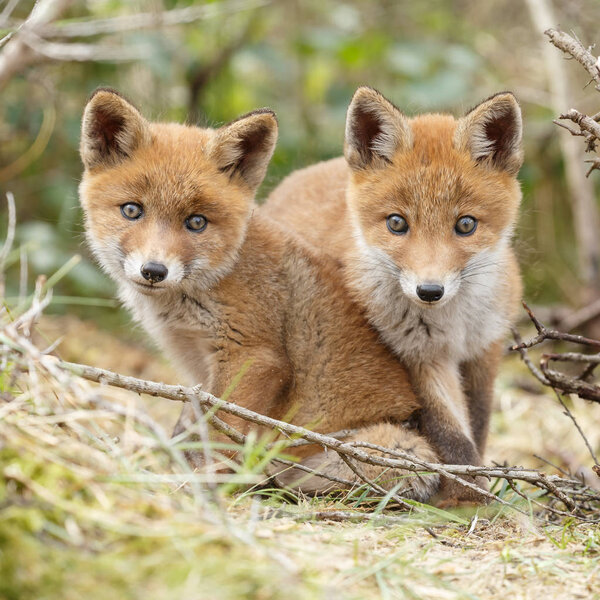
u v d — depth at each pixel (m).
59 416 6.39
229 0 17.42
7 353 6.84
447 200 9.97
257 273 10.00
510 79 20.56
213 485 7.09
